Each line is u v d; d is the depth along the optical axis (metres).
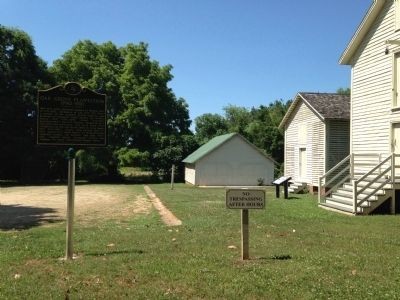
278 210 19.31
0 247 11.23
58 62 58.59
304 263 9.05
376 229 13.95
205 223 15.09
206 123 87.00
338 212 18.84
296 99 33.34
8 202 26.11
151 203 24.39
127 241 11.83
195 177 49.12
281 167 60.47
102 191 35.41
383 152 21.53
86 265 9.12
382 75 21.72
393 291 7.17
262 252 10.16
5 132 48.97
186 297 7.06
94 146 10.05
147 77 60.16
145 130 57.91
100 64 60.66
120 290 7.45
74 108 9.92
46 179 55.38
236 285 7.56
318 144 30.66
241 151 50.44
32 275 8.47
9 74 49.59
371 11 21.95
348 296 6.94
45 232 13.73
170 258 9.61
